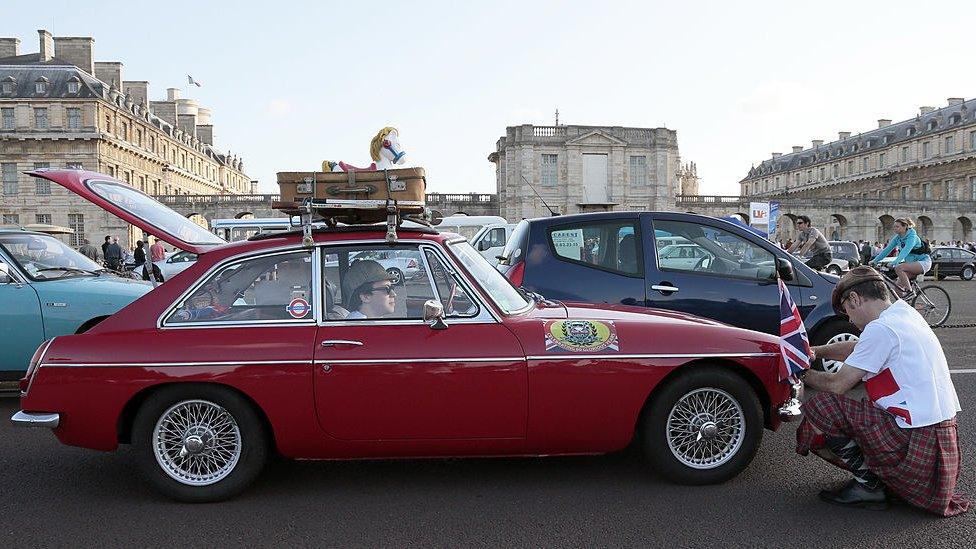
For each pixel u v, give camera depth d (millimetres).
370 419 3830
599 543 3406
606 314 4348
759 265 6398
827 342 6379
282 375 3785
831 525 3600
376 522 3688
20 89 57312
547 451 3996
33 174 4367
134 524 3682
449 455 3965
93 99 57438
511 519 3707
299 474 4445
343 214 4219
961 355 8633
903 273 10617
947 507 3672
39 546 3422
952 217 71500
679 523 3633
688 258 6371
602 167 54125
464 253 4359
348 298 4070
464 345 3859
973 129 80250
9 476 4480
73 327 6270
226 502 3967
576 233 6453
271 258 4031
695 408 4094
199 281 3988
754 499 3957
